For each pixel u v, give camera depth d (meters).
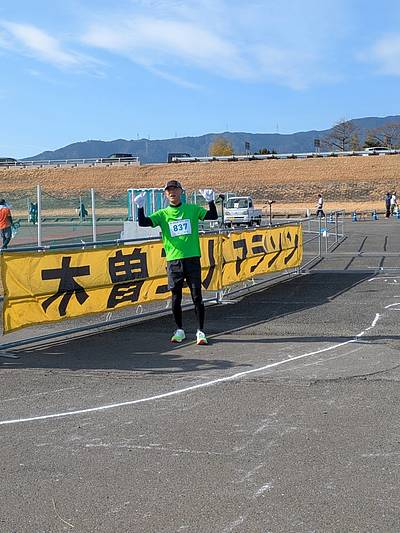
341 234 29.97
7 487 4.42
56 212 28.81
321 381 6.86
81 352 8.46
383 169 81.31
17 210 27.09
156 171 89.25
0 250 8.19
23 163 99.12
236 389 6.63
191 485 4.38
